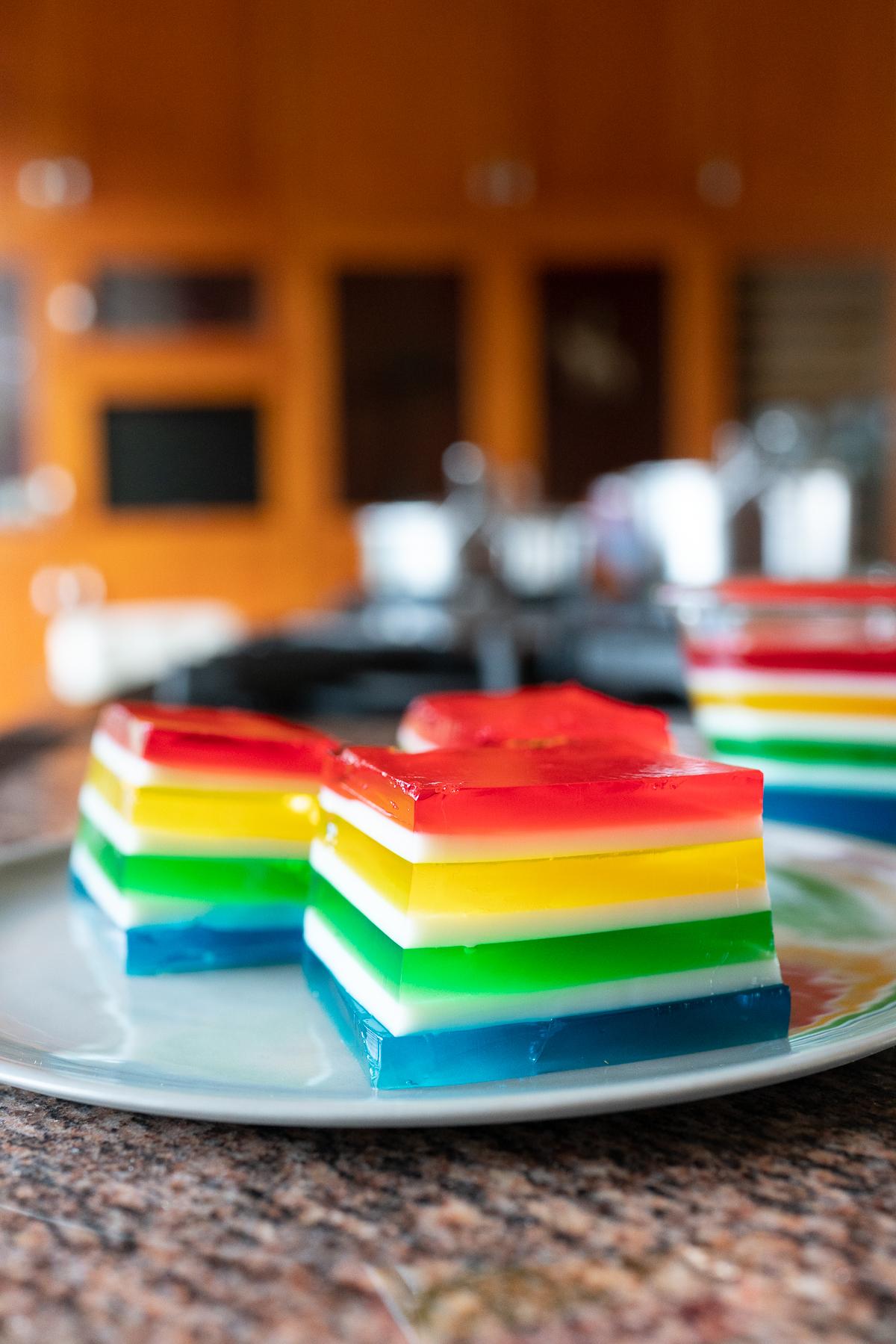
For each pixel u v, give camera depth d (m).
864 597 0.40
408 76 2.03
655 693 0.74
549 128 2.04
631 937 0.28
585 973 0.28
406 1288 0.23
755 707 0.41
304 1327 0.22
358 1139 0.26
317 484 2.10
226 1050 0.28
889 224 2.06
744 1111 0.27
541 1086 0.27
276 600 2.12
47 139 2.01
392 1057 0.27
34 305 2.06
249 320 2.08
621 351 2.08
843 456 2.00
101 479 2.10
